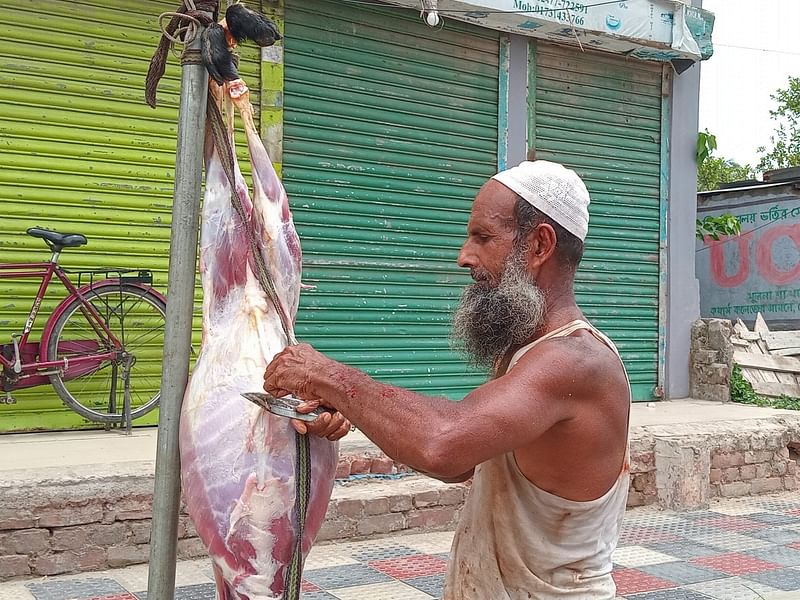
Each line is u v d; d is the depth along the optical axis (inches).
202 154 75.4
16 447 194.5
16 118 211.9
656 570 188.9
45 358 202.4
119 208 225.0
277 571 72.9
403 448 63.8
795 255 507.5
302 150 253.4
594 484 70.8
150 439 208.4
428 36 276.2
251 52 242.2
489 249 73.9
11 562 161.3
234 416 73.4
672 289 335.3
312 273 256.4
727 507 249.0
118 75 223.6
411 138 274.2
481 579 74.0
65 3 216.2
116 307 218.7
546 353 68.6
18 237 212.8
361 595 163.0
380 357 268.8
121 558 171.0
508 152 294.5
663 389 332.8
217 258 80.9
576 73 311.9
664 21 308.0
